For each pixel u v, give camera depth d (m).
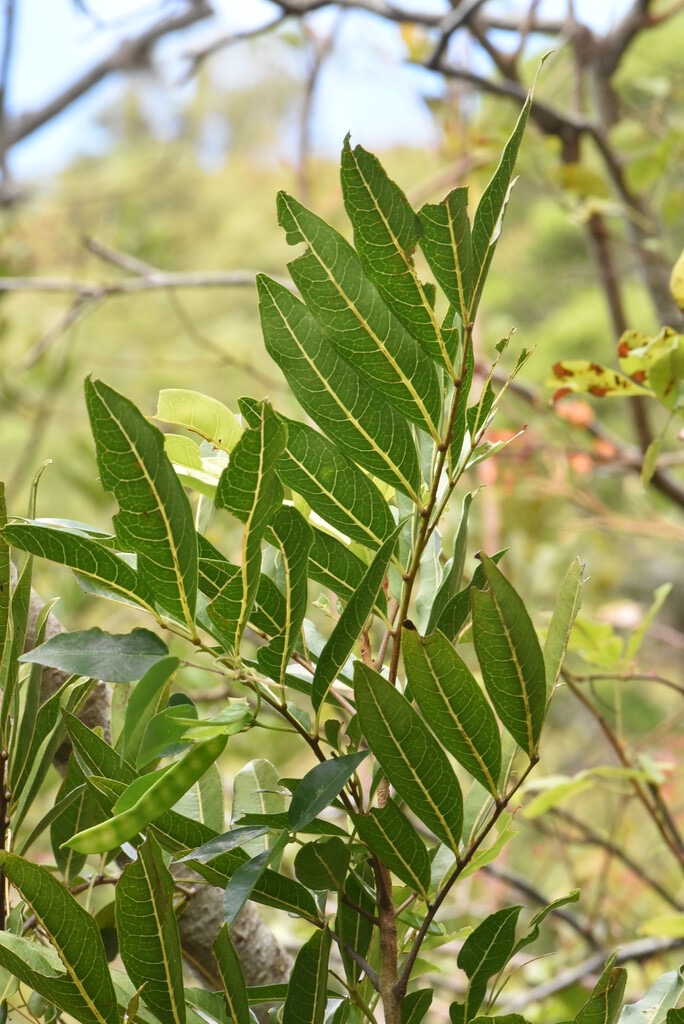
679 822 2.54
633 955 1.95
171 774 0.69
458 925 2.54
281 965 1.00
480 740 0.73
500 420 2.60
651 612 1.59
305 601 0.73
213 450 0.83
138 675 0.68
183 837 0.76
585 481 2.69
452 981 2.30
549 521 2.77
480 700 0.73
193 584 0.69
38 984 0.72
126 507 0.67
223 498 0.68
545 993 1.92
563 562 2.87
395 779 0.73
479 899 2.86
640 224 2.63
